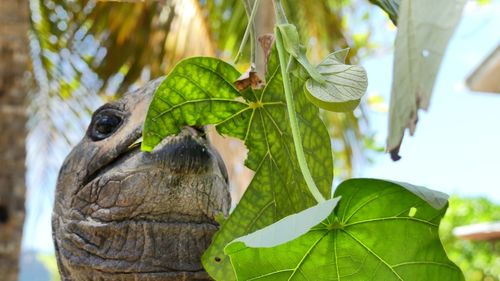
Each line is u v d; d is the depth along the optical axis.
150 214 0.83
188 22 2.29
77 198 0.86
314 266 0.67
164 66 2.79
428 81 0.52
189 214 0.82
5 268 2.44
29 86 3.13
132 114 0.85
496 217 4.80
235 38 2.57
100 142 0.86
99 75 3.02
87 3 2.88
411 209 0.65
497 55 2.59
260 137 0.76
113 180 0.83
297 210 0.76
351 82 0.67
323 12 2.63
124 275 0.83
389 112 0.55
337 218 0.65
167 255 0.83
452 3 0.52
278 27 0.68
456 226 4.76
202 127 0.82
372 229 0.66
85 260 0.85
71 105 3.17
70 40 3.01
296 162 0.75
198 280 0.83
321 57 2.78
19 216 2.47
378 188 0.63
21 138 2.49
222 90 0.74
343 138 2.90
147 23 2.80
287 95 0.67
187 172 0.80
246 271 0.67
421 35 0.53
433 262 0.66
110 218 0.84
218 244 0.75
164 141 0.81
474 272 4.58
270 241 0.59
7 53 2.46
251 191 0.76
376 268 0.67
